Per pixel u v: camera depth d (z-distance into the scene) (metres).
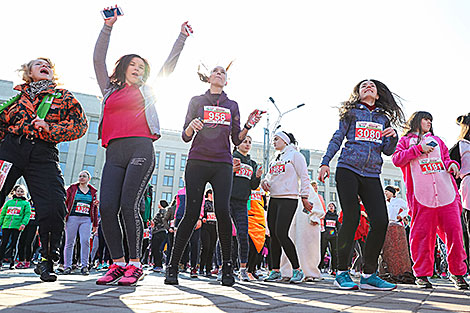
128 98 2.99
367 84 3.50
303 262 4.98
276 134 4.75
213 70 3.56
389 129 3.31
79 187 5.52
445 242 3.74
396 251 5.03
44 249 2.86
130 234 2.72
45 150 2.87
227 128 3.31
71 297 1.78
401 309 1.72
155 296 1.97
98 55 3.21
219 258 6.19
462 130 4.20
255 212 4.71
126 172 2.82
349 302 2.00
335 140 3.34
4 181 2.63
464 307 1.85
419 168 3.82
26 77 3.07
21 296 1.77
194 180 3.17
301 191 4.33
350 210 3.12
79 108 3.09
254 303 1.82
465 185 3.97
